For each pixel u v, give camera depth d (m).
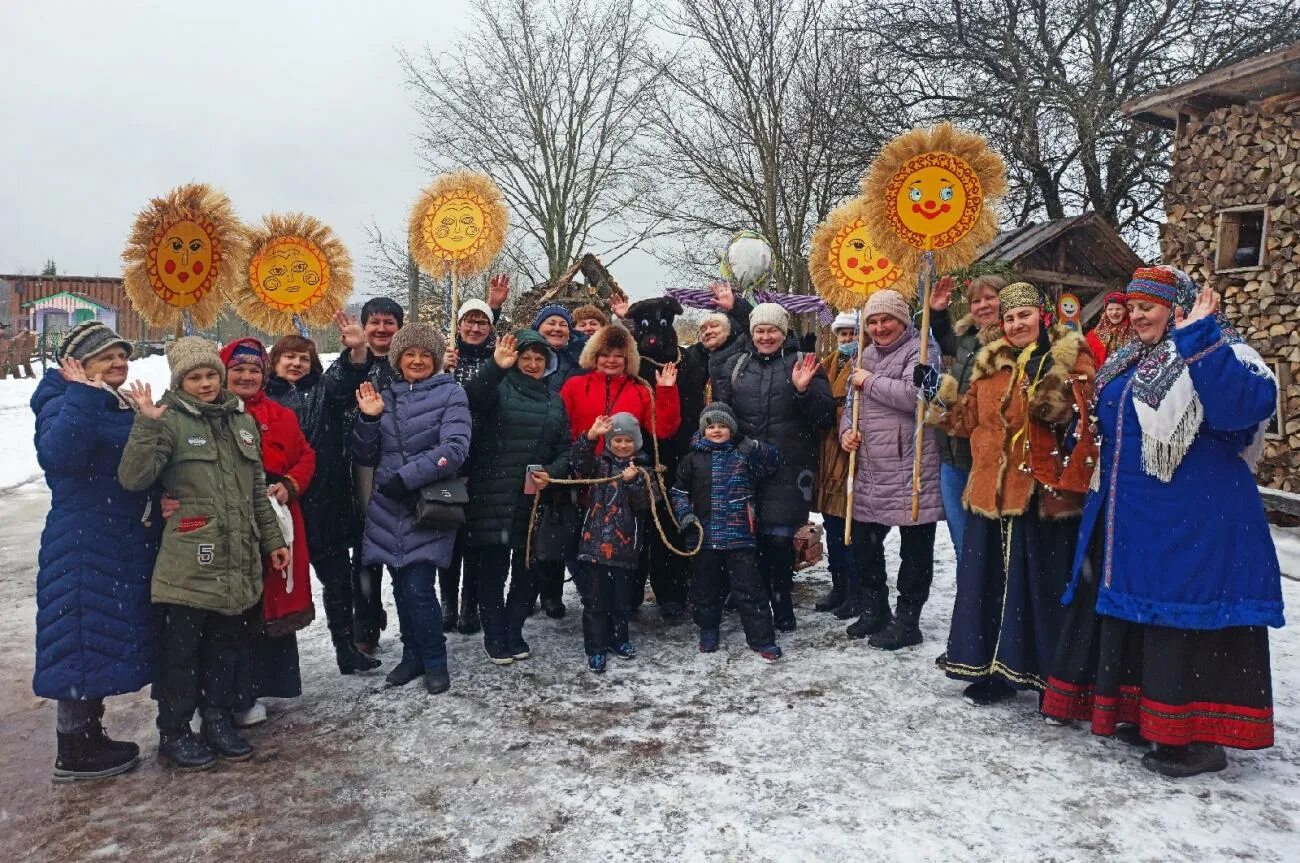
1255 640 2.94
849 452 4.59
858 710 3.63
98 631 3.09
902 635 4.38
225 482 3.26
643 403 4.73
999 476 3.51
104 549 3.11
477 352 4.94
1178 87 9.05
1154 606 2.97
